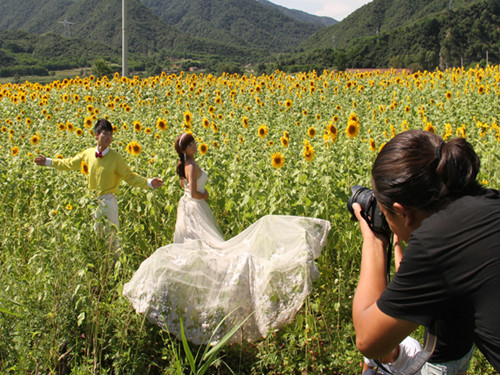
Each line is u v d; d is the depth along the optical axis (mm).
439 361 1941
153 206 4941
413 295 1630
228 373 3441
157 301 3385
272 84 15023
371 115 9609
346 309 3676
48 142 7352
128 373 3266
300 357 3344
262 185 4621
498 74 12758
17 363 3270
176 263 3498
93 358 3391
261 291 3416
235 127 8516
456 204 1647
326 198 4188
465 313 1621
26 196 5863
